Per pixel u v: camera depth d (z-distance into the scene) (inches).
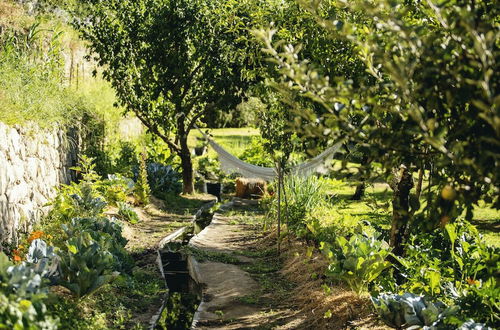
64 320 227.0
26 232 355.9
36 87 442.0
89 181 474.6
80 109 564.7
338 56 301.9
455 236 237.5
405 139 143.8
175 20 578.6
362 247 259.1
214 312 285.7
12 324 156.8
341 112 142.8
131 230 462.9
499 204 134.0
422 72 138.4
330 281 297.6
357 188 595.2
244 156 797.2
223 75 579.2
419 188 257.6
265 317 276.7
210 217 572.4
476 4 144.6
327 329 247.1
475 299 202.2
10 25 529.3
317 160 396.2
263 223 494.0
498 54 125.0
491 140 119.9
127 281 303.7
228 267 365.7
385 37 151.2
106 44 583.2
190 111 682.8
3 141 327.0
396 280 277.6
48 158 435.5
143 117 677.9
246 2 538.3
